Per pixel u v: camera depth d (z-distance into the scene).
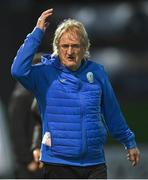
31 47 13.20
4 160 19.81
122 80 29.17
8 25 29.22
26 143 17.56
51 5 29.41
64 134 13.27
